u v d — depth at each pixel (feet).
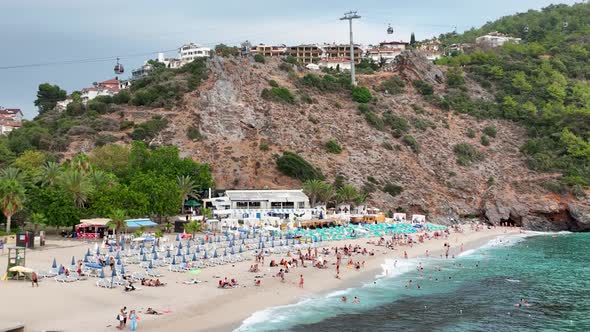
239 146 584.81
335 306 225.76
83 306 196.85
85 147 549.13
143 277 241.35
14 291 208.74
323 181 539.29
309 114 655.35
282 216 483.92
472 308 231.50
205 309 206.08
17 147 531.50
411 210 566.36
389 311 222.28
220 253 311.47
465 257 375.66
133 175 441.27
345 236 425.69
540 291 267.39
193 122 600.80
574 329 203.82
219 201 488.02
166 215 440.04
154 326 181.47
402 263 340.18
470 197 598.34
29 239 304.09
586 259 370.73
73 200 363.56
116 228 339.16
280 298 231.91
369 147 631.15
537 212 579.48
